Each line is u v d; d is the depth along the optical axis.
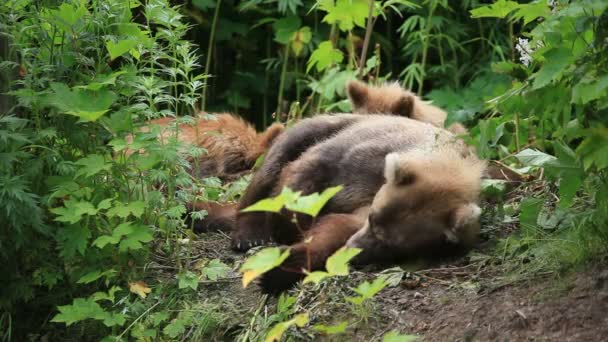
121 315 9.31
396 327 8.49
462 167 10.04
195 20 19.91
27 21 10.08
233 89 20.09
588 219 8.53
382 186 9.91
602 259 8.36
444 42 19.30
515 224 10.21
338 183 10.91
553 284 8.29
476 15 9.84
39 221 9.37
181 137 14.23
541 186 10.80
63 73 10.16
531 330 7.82
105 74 10.18
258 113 20.73
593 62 8.00
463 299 8.56
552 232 9.39
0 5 9.77
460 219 9.30
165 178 9.95
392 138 10.90
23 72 10.09
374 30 20.34
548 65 8.05
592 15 8.04
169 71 10.41
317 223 10.36
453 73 18.86
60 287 10.17
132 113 10.13
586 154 7.97
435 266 9.47
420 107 13.39
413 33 17.30
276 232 11.03
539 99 8.52
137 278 10.08
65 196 9.99
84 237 9.53
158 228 10.31
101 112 9.33
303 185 11.04
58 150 10.12
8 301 9.82
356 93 13.31
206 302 9.84
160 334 9.64
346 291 9.08
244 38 20.38
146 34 10.98
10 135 9.32
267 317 9.22
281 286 9.43
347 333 8.59
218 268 9.91
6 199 9.23
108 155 10.16
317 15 19.61
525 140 11.26
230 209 12.04
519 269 8.84
